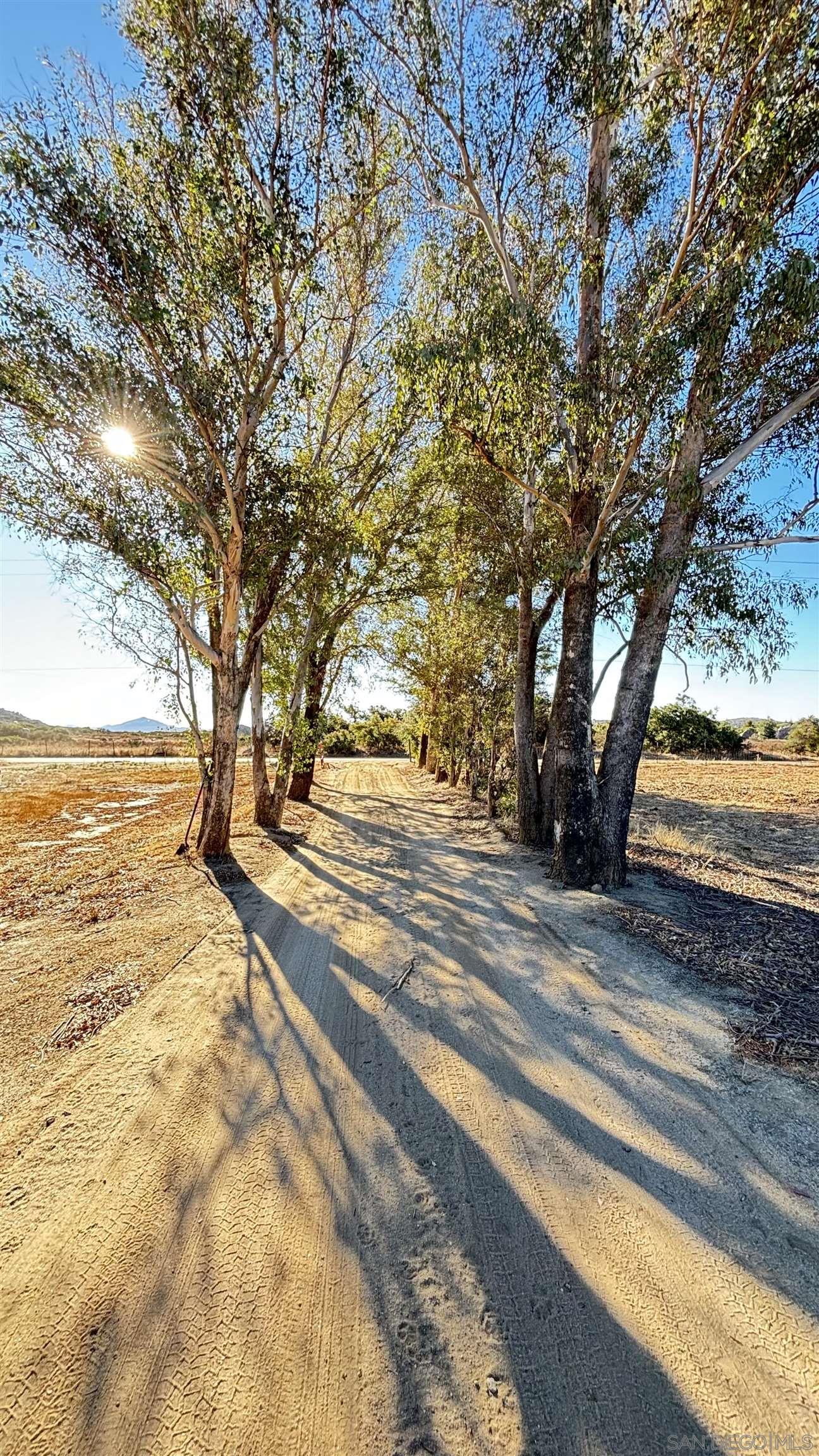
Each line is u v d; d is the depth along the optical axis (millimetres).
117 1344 1979
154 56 5867
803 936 5297
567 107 5684
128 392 6434
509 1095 3244
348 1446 1687
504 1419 1743
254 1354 1940
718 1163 2711
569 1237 2348
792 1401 1769
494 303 5504
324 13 5719
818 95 4332
